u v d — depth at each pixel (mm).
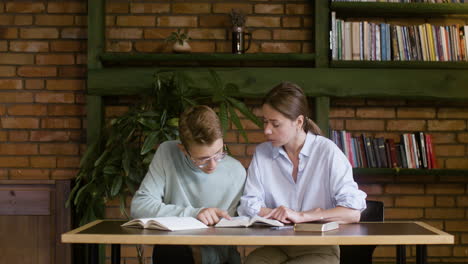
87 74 3592
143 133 3307
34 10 3822
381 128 3830
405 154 3635
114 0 3822
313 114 3783
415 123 3834
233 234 1763
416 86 3588
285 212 2021
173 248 2012
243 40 3678
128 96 3816
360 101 3828
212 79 3566
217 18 3834
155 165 2266
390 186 3809
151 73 3576
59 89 3812
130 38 3824
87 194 3299
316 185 2248
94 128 3590
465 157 3822
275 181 2311
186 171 2229
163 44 3820
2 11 3811
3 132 3801
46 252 3232
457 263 3805
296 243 1704
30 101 3807
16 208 3232
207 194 2238
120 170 3160
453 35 3641
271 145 2350
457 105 3844
